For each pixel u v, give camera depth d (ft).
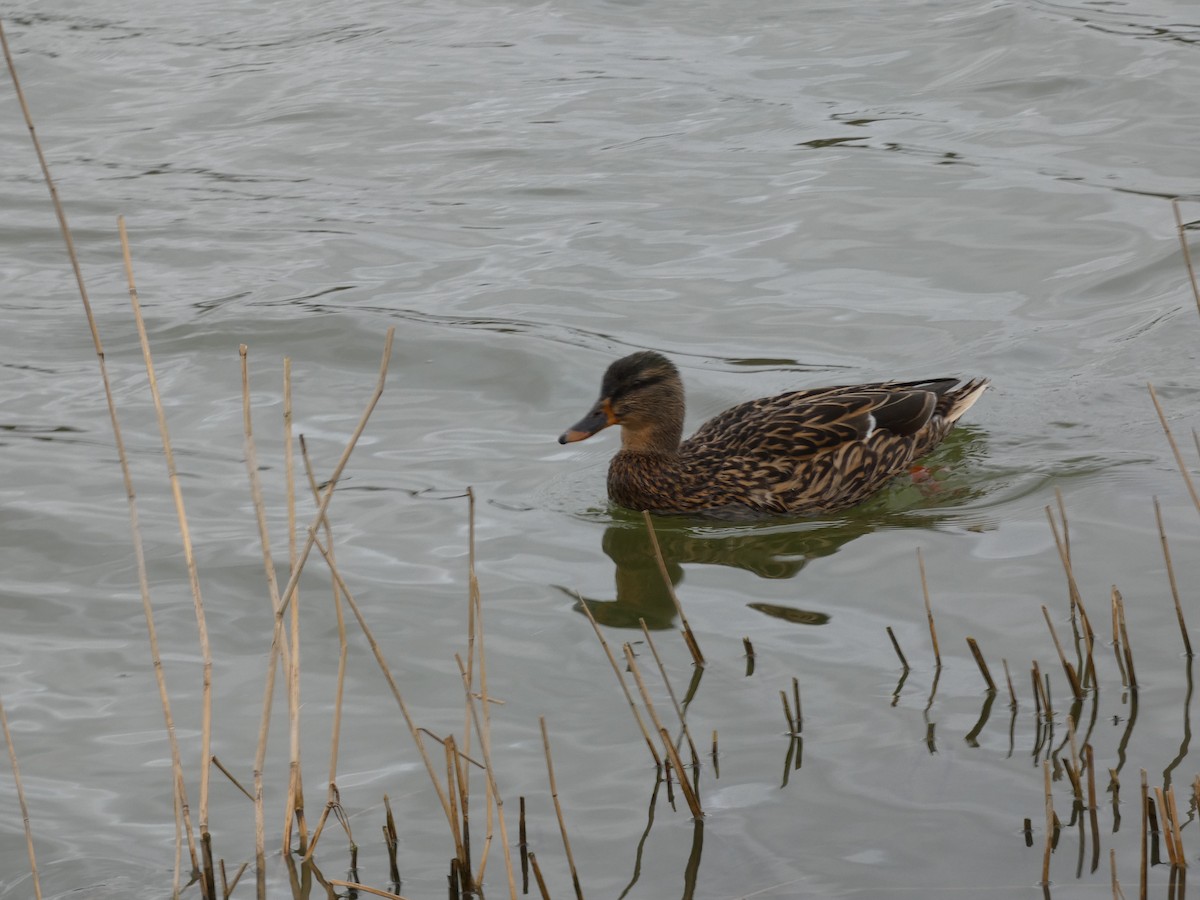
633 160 75.00
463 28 98.02
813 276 61.77
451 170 74.79
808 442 46.93
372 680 35.29
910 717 32.48
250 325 57.72
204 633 27.53
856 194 69.51
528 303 59.67
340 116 82.74
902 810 29.40
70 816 30.42
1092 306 57.57
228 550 41.55
